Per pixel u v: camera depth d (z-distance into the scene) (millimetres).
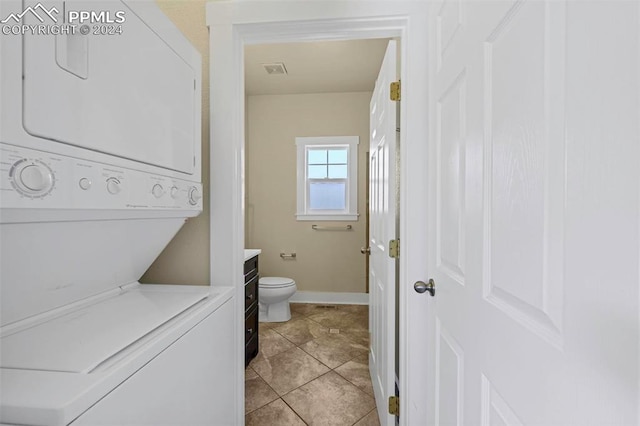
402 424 1330
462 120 832
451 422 907
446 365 957
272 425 1640
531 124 507
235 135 1310
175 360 766
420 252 1235
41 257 664
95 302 967
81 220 657
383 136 1559
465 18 806
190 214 1062
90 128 619
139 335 698
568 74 419
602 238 359
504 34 604
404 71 1250
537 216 490
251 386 1994
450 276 927
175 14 1294
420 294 1236
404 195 1275
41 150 519
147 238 997
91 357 589
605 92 355
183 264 1342
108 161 667
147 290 1161
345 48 2652
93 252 813
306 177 3859
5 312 686
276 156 3789
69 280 813
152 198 820
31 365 563
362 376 2109
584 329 385
